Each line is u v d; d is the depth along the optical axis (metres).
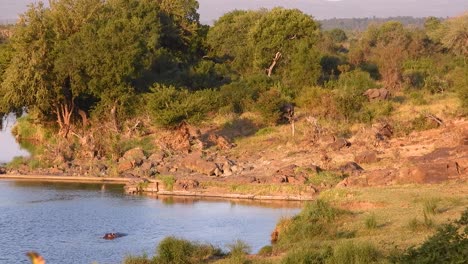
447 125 97.81
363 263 39.22
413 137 95.56
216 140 105.50
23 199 78.12
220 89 132.12
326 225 51.84
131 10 157.50
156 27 155.25
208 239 57.78
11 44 129.88
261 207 73.75
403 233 47.03
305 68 135.50
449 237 32.16
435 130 97.12
